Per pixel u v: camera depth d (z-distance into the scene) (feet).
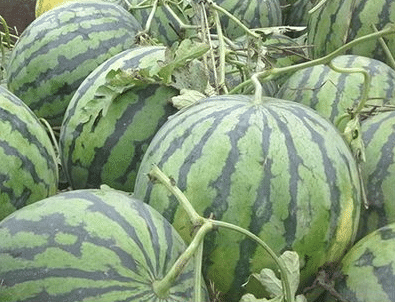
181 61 3.06
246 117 2.47
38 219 2.16
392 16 3.74
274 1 4.69
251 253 2.36
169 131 2.56
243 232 2.12
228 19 4.50
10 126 2.77
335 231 2.43
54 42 3.84
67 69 3.82
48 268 2.08
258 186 2.35
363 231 2.85
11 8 6.11
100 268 2.07
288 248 2.37
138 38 3.85
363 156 2.74
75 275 2.06
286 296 2.16
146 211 2.25
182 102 3.01
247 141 2.40
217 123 2.46
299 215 2.36
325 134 2.51
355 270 2.40
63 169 3.35
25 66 3.87
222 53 3.28
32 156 2.81
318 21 4.00
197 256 2.08
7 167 2.71
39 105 3.88
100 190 2.32
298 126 2.48
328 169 2.43
